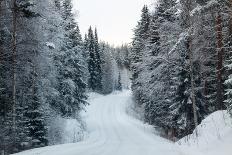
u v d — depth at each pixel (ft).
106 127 167.22
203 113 95.66
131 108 239.09
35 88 86.74
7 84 78.69
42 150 59.88
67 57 138.82
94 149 63.98
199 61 90.12
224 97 80.02
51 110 101.81
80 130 136.05
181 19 84.23
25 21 79.36
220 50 72.64
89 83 363.97
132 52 200.75
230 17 68.69
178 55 93.04
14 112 71.41
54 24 98.78
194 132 64.54
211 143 49.06
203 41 85.10
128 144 78.18
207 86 97.96
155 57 101.40
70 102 142.72
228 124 53.98
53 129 102.12
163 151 56.80
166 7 99.50
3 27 76.18
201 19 80.02
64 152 57.00
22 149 73.77
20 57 79.10
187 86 94.48
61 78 134.10
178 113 96.94
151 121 158.10
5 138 68.90
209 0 75.36
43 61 88.28
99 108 266.16
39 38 83.41
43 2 86.43
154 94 118.32
